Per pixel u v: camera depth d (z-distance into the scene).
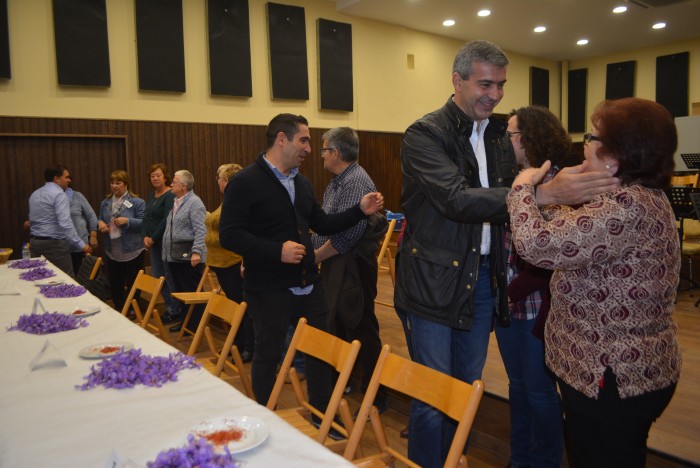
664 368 1.29
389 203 9.75
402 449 2.81
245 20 7.80
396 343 3.76
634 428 1.30
